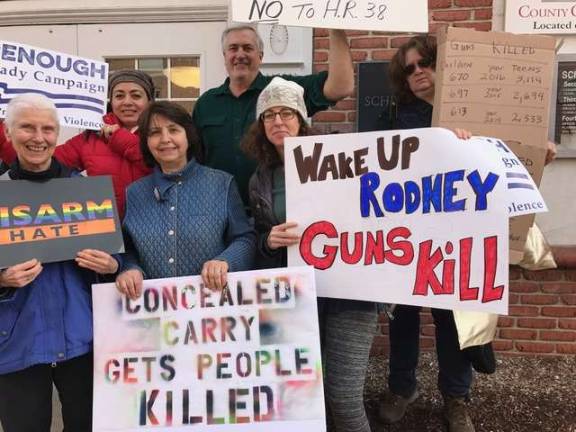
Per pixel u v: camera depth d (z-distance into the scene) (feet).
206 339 6.33
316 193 6.51
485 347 8.29
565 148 10.82
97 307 6.39
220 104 9.06
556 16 10.46
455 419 8.71
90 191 6.43
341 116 11.18
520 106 7.04
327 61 11.09
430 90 8.09
